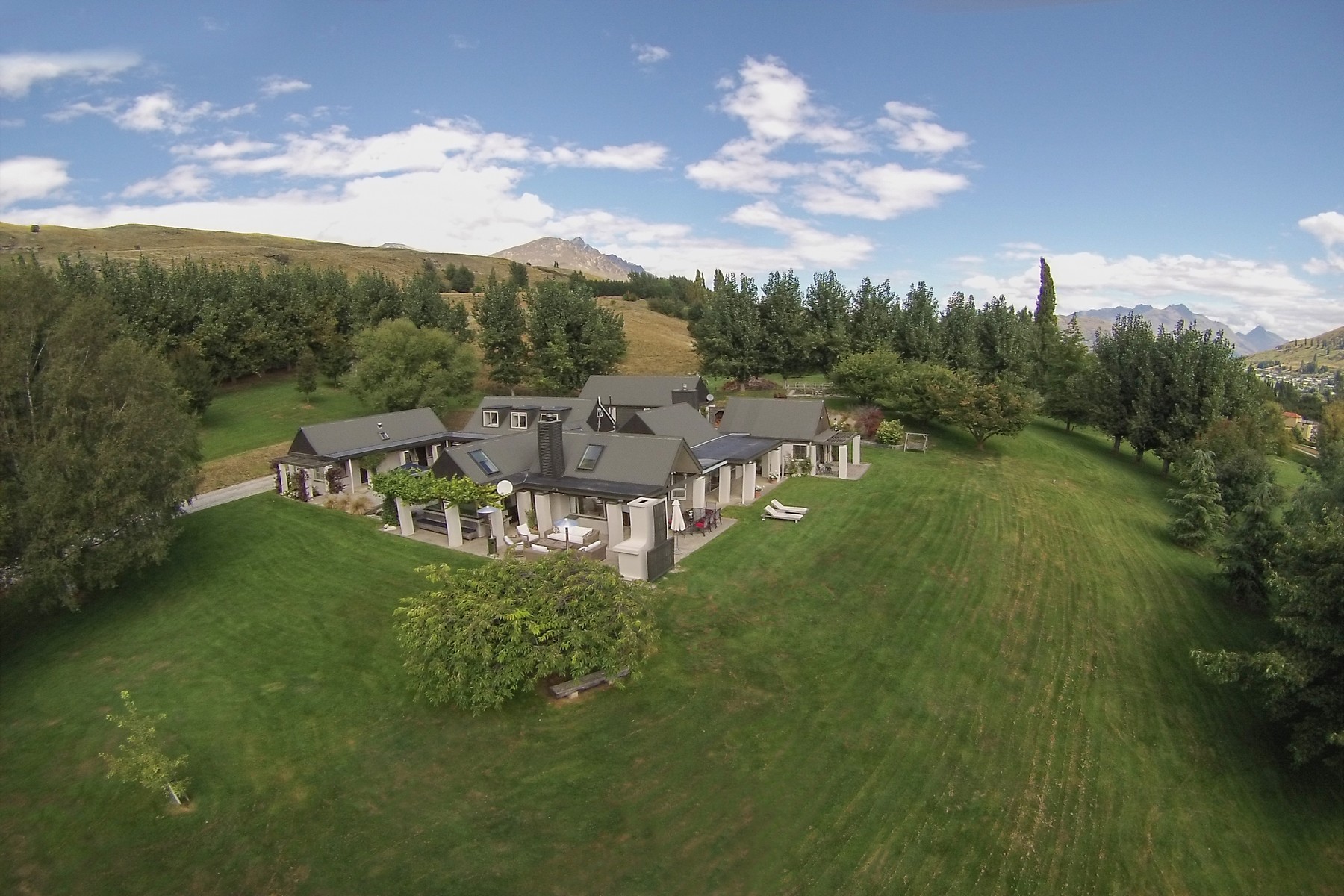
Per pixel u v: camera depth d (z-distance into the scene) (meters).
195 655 21.78
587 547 29.08
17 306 25.25
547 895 12.70
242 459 43.56
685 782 15.66
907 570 27.92
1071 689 20.36
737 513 34.44
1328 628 16.91
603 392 56.97
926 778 16.17
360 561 28.58
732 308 68.81
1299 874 14.53
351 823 14.45
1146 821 15.47
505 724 17.62
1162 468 54.09
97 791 15.61
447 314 70.38
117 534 24.41
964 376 53.22
